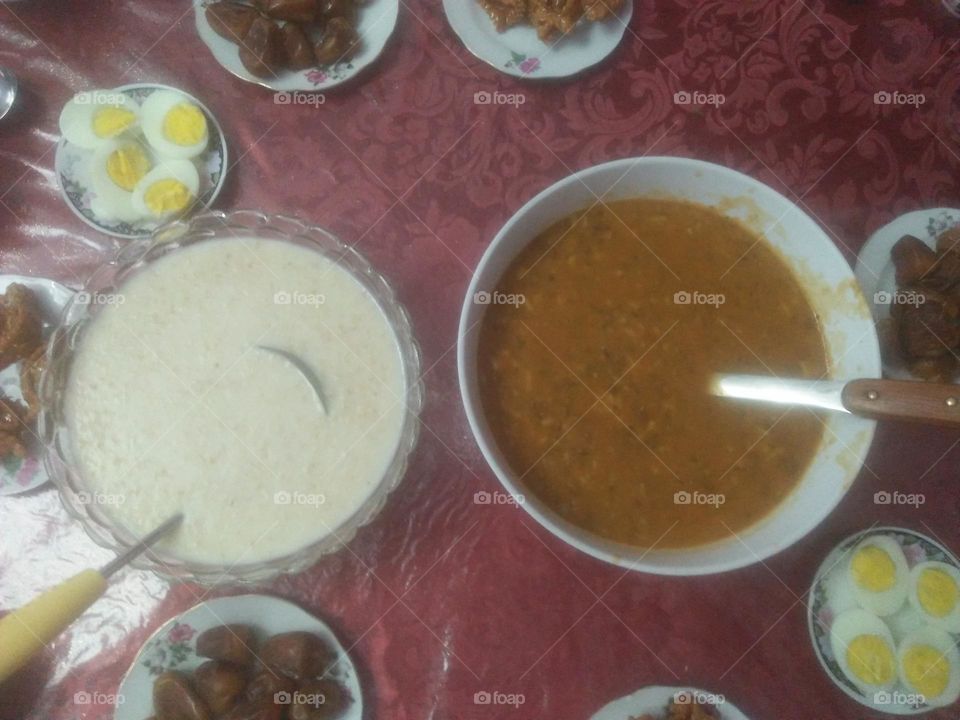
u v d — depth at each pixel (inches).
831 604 41.0
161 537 39.6
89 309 42.3
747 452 39.6
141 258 42.6
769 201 39.2
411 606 41.5
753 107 47.6
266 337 42.4
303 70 47.4
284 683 39.2
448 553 42.1
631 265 41.4
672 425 40.1
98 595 34.2
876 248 45.1
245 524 40.1
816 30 48.3
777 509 39.1
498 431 40.4
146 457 40.9
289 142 47.3
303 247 43.7
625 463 39.9
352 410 41.6
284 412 41.5
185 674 40.1
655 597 41.6
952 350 41.7
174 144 45.5
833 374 39.4
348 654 40.8
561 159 47.2
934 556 41.1
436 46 48.3
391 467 40.6
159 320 42.6
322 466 40.9
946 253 42.7
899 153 46.9
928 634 40.2
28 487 42.5
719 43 48.3
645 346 40.8
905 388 34.2
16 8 48.8
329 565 41.9
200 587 41.8
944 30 48.3
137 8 48.6
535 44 47.9
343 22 46.3
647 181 40.2
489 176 46.9
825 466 38.2
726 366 40.4
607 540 38.7
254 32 45.0
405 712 40.3
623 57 48.2
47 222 46.4
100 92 46.1
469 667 40.9
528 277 41.4
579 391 40.5
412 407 41.5
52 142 47.3
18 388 44.4
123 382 41.9
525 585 41.8
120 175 45.5
